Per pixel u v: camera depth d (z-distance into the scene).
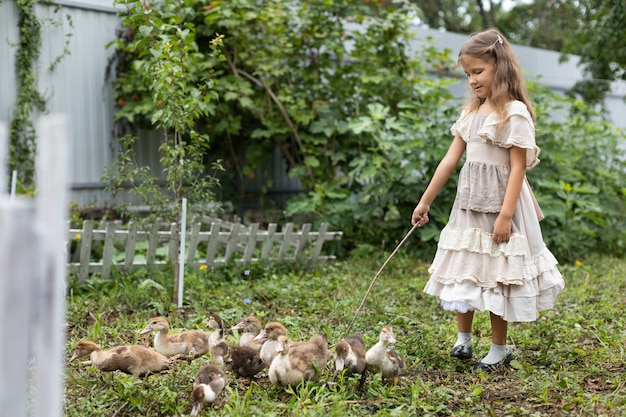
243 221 10.49
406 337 5.00
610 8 12.58
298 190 11.58
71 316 5.42
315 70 9.93
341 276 7.28
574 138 10.54
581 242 9.22
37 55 8.56
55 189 1.90
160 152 9.89
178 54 6.04
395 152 9.01
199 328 5.21
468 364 4.47
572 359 4.47
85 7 9.04
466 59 4.41
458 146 4.71
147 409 3.46
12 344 1.83
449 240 4.45
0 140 2.19
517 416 3.47
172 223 6.27
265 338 3.83
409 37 10.08
